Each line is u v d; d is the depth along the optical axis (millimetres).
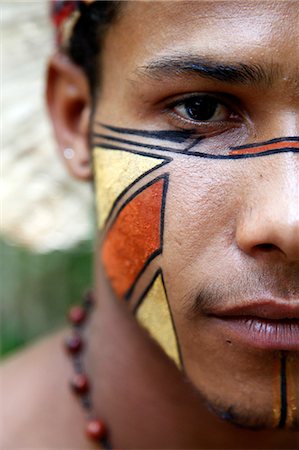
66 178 2023
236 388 1051
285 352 1017
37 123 1944
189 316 1084
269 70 1013
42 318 2826
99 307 1456
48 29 1853
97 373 1452
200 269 1061
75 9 1374
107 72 1273
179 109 1127
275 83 1014
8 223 2064
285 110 1021
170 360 1265
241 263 1009
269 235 949
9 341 2766
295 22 1011
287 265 969
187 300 1082
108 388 1425
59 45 1506
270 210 961
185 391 1349
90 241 2242
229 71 1032
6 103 1927
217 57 1039
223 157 1070
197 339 1081
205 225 1062
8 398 1532
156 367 1358
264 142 1032
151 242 1148
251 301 991
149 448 1387
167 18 1100
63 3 1436
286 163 999
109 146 1244
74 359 1510
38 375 1552
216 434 1347
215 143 1091
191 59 1060
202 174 1082
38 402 1496
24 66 1898
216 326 1052
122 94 1210
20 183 2006
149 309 1182
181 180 1104
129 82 1185
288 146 1008
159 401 1372
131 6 1171
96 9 1294
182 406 1355
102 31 1286
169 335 1150
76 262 2783
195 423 1353
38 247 2219
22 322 2828
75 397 1463
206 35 1054
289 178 984
